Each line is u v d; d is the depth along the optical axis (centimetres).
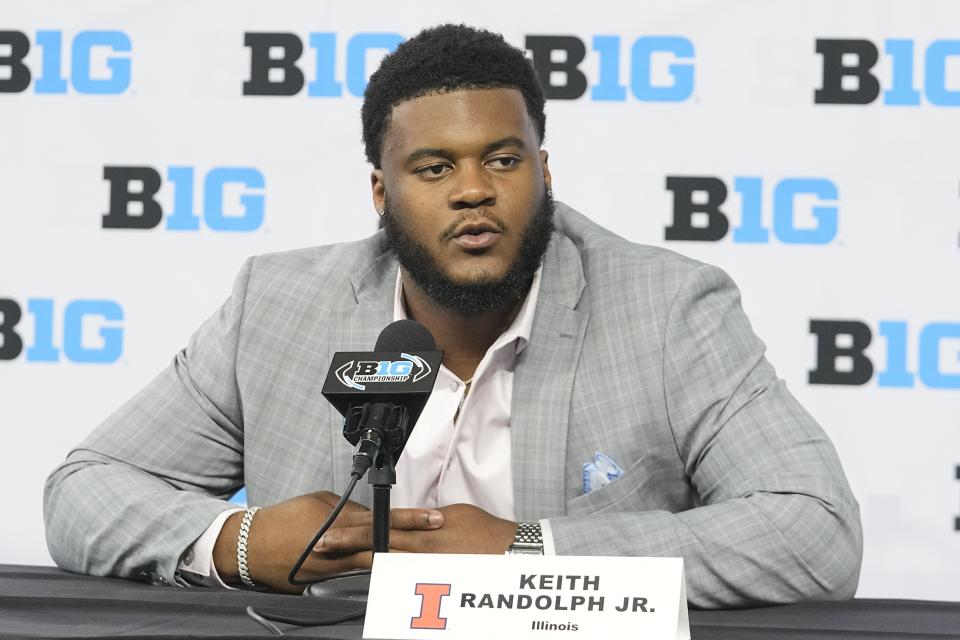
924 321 1101
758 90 1120
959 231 1102
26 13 1155
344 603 544
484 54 712
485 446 768
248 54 1150
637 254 805
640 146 1127
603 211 1127
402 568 467
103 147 1149
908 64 1109
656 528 619
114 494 703
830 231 1111
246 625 488
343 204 1146
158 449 787
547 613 449
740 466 706
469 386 775
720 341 751
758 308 1112
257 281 824
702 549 612
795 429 707
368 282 812
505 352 770
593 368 762
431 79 710
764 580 613
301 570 631
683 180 1123
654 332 756
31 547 1128
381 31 1150
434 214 705
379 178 779
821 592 633
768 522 628
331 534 620
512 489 750
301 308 805
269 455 783
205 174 1148
